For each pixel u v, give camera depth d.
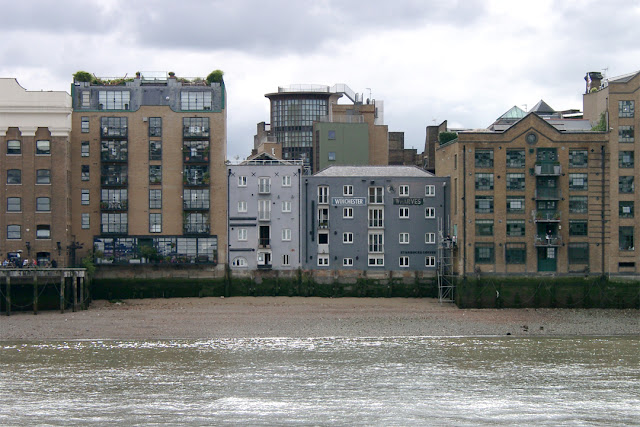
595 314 103.56
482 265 107.62
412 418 57.56
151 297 111.31
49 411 58.62
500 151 108.31
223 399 61.84
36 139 109.31
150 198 112.50
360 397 62.53
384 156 150.88
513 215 108.19
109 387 65.12
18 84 109.31
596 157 109.19
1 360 75.25
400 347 82.31
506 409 59.75
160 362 74.44
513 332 91.56
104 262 110.81
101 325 92.50
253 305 106.06
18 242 108.69
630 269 108.88
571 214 108.94
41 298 103.19
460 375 69.81
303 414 58.31
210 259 112.44
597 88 130.25
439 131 142.12
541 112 145.75
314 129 151.00
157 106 112.81
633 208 109.31
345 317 98.44
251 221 113.00
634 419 57.69
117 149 112.31
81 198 111.94
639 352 80.56
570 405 60.81
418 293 113.31
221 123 113.19
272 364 73.69
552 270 108.44
